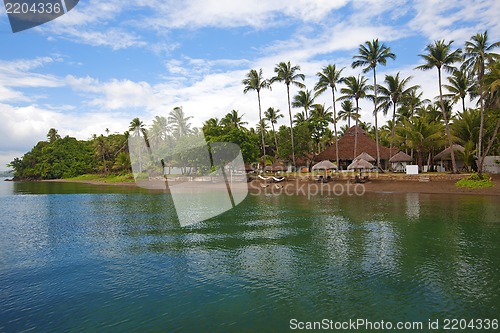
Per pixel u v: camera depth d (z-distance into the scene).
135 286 10.05
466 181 32.44
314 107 59.78
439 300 8.63
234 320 7.81
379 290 9.33
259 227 18.02
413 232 15.91
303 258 12.39
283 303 8.64
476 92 38.25
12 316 8.26
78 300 9.12
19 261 12.79
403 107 57.56
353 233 16.11
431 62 36.03
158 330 7.44
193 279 10.52
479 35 34.81
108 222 21.05
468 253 12.45
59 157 106.75
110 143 80.31
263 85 54.31
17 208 29.48
